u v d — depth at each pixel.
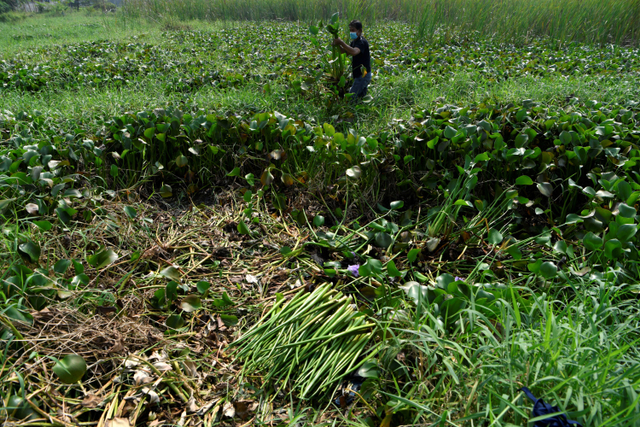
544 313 2.05
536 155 3.56
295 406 2.11
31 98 5.98
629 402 1.57
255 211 3.73
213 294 2.81
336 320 2.37
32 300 2.31
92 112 4.79
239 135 4.25
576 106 4.59
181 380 2.14
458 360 2.04
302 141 4.19
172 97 5.54
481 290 2.36
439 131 3.80
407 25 13.16
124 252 3.03
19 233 2.92
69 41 11.85
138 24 15.79
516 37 10.44
